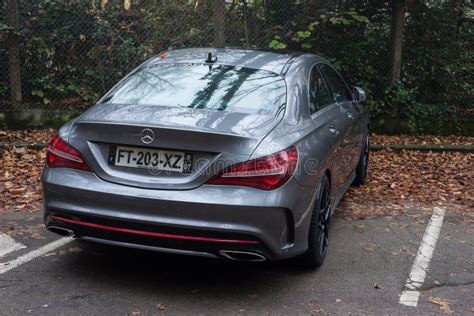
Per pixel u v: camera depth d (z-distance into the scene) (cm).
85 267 418
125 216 351
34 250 447
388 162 801
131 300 367
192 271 418
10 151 725
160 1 836
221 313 353
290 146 366
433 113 930
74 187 362
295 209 360
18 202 563
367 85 905
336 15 876
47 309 351
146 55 843
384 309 365
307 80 458
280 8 868
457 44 923
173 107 395
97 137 366
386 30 908
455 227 541
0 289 376
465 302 379
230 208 338
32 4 794
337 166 475
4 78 800
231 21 860
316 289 392
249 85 422
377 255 461
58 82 827
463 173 752
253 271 421
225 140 346
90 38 825
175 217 344
